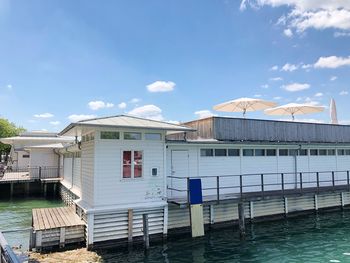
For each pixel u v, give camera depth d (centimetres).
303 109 1956
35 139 3066
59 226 1017
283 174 1514
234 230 1304
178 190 1203
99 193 1054
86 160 1206
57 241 1008
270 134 1623
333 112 2072
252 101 1712
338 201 1742
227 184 1437
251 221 1419
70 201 1805
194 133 1590
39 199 2292
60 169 2670
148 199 1136
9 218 1579
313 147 1719
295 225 1398
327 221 1476
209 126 1478
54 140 3041
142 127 1079
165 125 1180
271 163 1581
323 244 1120
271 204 1495
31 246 981
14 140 3034
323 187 1644
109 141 1087
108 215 1048
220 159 1431
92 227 1012
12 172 3219
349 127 1970
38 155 2731
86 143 1220
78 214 1210
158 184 1164
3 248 379
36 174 2639
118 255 995
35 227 1007
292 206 1568
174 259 962
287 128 1695
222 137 1466
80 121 1048
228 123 1499
